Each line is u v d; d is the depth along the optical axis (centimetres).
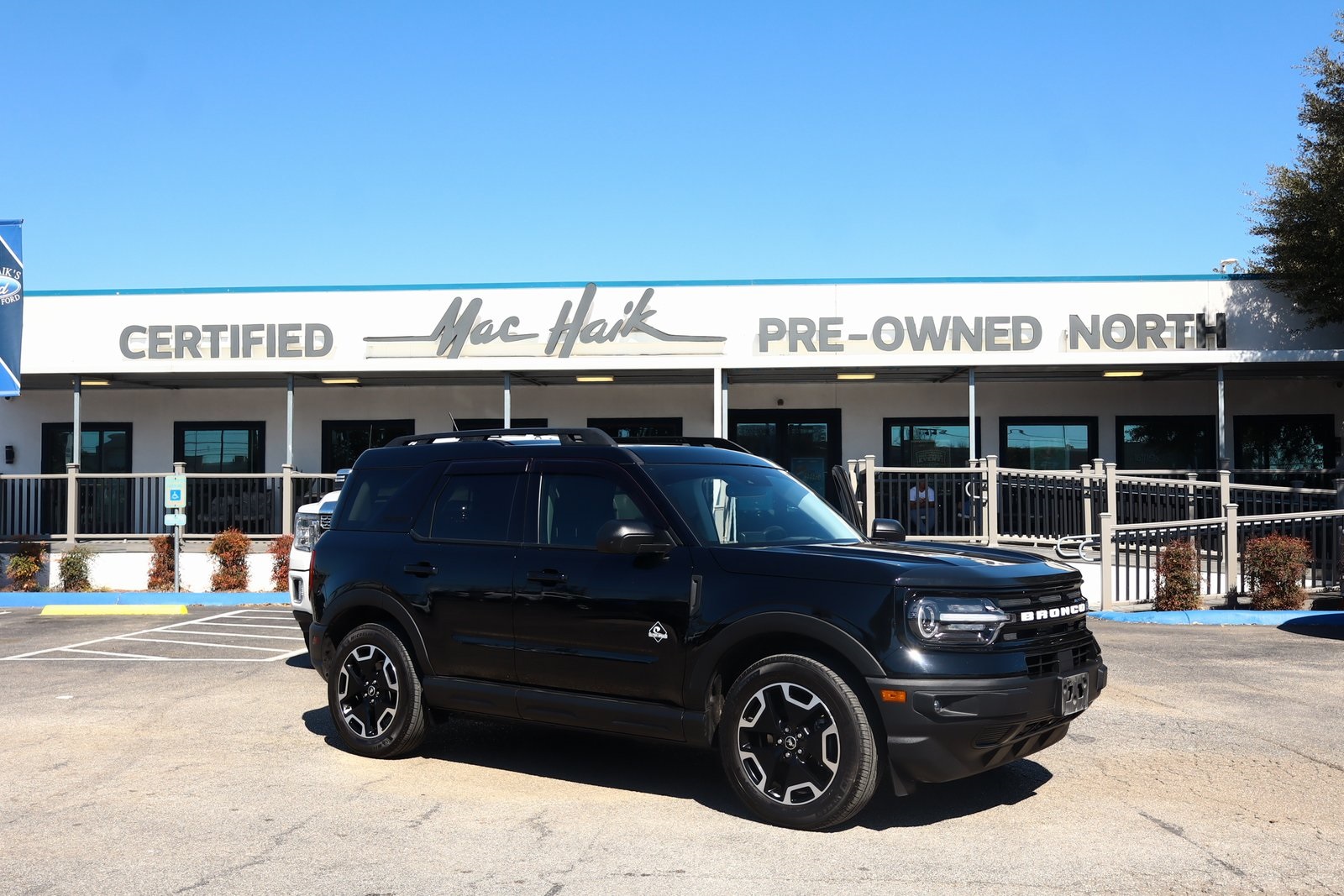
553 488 630
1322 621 1272
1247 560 1361
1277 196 1827
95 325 1917
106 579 1731
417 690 652
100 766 650
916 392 2030
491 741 717
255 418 2116
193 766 650
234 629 1307
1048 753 673
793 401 2042
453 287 1884
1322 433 1973
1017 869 468
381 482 712
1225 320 1803
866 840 507
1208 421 1988
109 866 475
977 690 494
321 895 440
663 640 558
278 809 561
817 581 527
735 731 535
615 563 586
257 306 1906
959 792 589
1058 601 545
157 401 2123
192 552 1706
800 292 1850
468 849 497
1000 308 1833
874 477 1592
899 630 501
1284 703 823
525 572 612
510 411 2078
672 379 1978
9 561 1712
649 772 638
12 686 925
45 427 2134
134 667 1025
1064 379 1967
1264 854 488
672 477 610
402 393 2105
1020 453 2009
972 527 1537
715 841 506
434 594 645
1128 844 502
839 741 504
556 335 1856
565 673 592
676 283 1859
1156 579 1387
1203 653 1052
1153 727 743
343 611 689
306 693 889
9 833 521
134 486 2012
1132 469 1994
